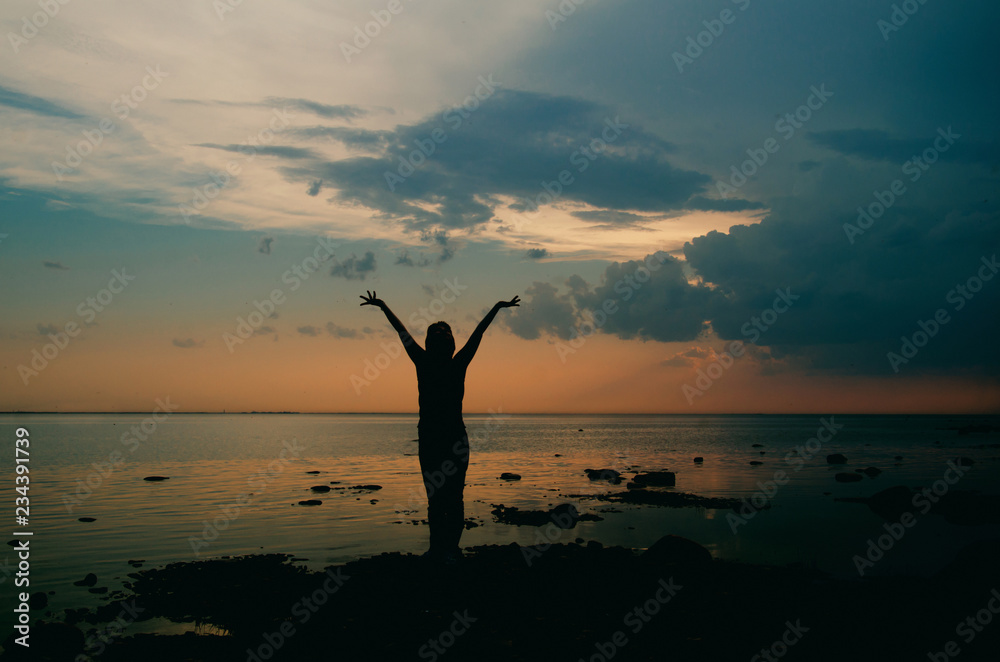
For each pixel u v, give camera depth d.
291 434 86.31
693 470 32.16
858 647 7.32
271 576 10.41
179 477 28.11
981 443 58.12
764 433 92.62
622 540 14.01
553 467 34.22
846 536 14.51
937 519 16.80
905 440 65.25
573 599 9.08
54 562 12.00
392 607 8.67
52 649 7.27
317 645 7.38
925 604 8.82
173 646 7.37
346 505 19.53
